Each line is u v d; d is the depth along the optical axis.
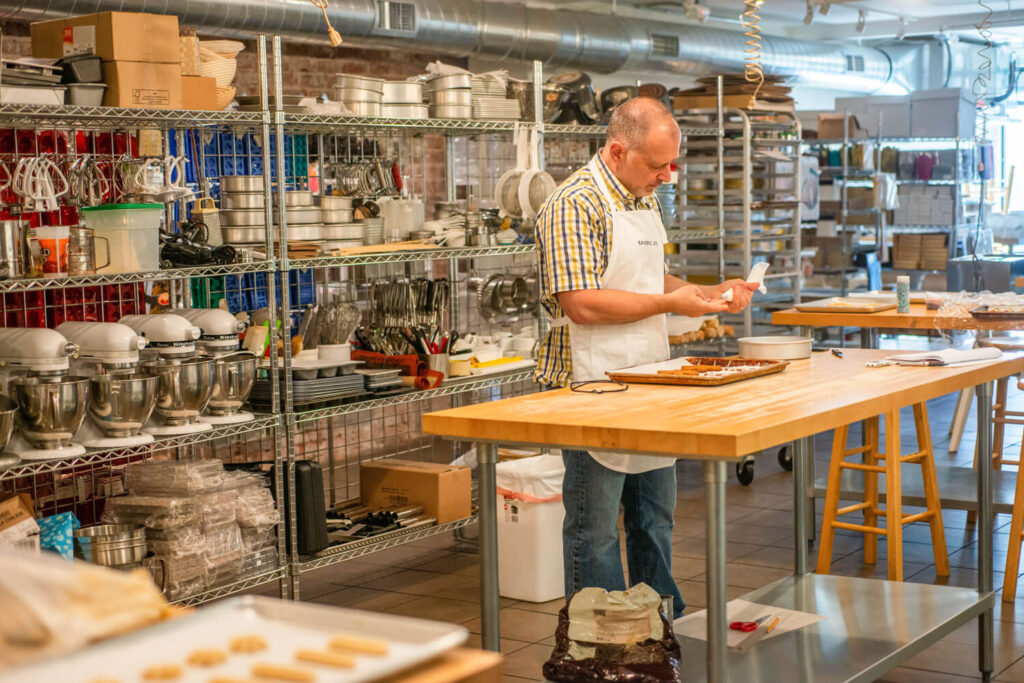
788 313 5.71
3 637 1.35
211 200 4.71
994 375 3.67
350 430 7.34
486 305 6.06
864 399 2.94
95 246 3.95
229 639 1.44
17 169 4.11
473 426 2.86
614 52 9.11
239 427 4.33
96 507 4.90
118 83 3.97
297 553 4.50
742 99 7.88
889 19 13.33
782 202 8.45
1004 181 14.53
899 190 11.88
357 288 5.81
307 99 4.82
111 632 1.40
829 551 4.66
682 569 5.10
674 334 7.06
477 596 4.86
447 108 5.20
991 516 3.84
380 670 1.33
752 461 6.71
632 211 3.54
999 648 4.08
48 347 3.74
